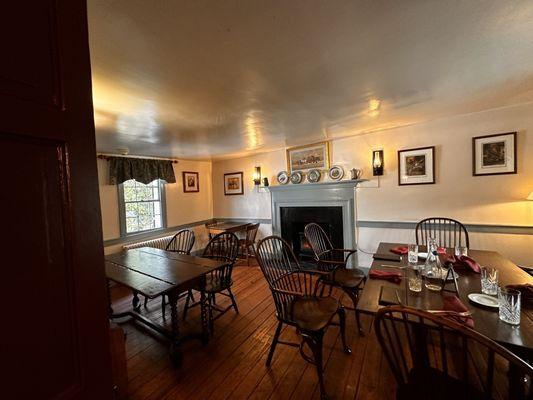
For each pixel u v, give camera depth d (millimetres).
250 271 4426
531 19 1236
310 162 4266
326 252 2984
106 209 4098
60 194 574
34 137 522
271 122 2859
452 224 3146
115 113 2301
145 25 1158
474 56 1592
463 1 1106
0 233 466
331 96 2154
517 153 2779
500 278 1722
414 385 1122
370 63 1626
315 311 1929
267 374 1939
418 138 3318
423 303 1431
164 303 2887
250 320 2732
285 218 4680
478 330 1183
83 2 641
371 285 1716
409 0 1086
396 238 3559
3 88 472
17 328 491
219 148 4242
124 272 2361
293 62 1566
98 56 1393
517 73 1859
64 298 578
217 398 1741
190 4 1040
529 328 1183
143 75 1632
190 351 2240
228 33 1253
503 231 2902
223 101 2133
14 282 488
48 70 556
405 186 3445
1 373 469
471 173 3031
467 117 3010
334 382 1829
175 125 2756
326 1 1065
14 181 489
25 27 512
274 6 1080
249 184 5223
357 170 3760
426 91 2164
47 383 540
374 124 3201
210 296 2662
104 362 668
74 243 599
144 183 4516
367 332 2406
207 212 5781
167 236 4910
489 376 943
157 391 1815
